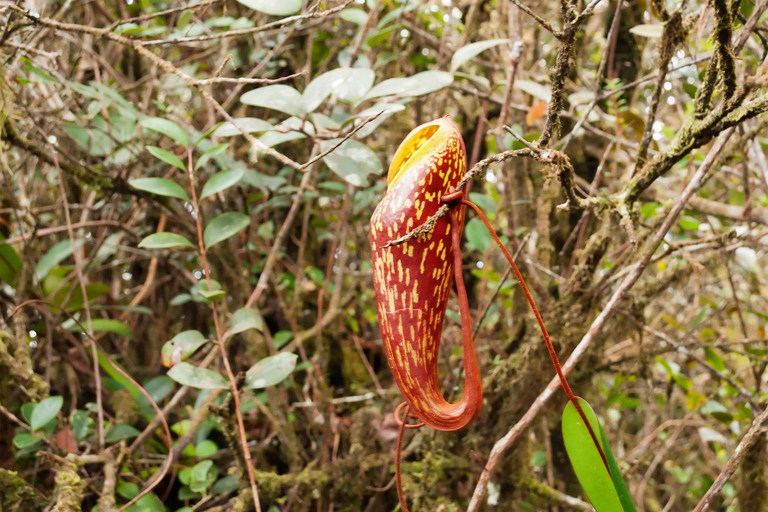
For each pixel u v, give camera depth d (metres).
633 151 1.30
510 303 1.27
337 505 1.18
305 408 1.25
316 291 1.37
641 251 1.13
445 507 1.12
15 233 1.23
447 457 1.15
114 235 1.30
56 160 1.14
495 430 1.15
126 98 1.39
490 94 1.20
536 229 1.25
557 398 1.15
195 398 1.31
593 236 1.10
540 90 1.14
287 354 1.07
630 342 1.31
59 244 1.19
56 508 1.00
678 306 1.46
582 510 1.17
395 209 0.88
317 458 1.19
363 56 1.28
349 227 1.37
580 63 1.33
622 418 1.60
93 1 1.33
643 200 1.29
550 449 1.25
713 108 0.96
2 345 1.09
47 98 1.21
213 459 1.22
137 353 1.39
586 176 1.28
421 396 0.88
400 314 0.88
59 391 1.27
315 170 1.34
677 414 1.59
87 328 1.21
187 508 1.10
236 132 1.07
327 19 1.32
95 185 1.17
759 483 1.08
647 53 1.36
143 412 1.20
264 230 1.32
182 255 1.36
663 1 0.99
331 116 1.22
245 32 0.99
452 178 0.88
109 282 1.42
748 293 1.46
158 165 1.28
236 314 1.08
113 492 1.06
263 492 1.12
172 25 1.38
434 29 1.48
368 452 1.19
